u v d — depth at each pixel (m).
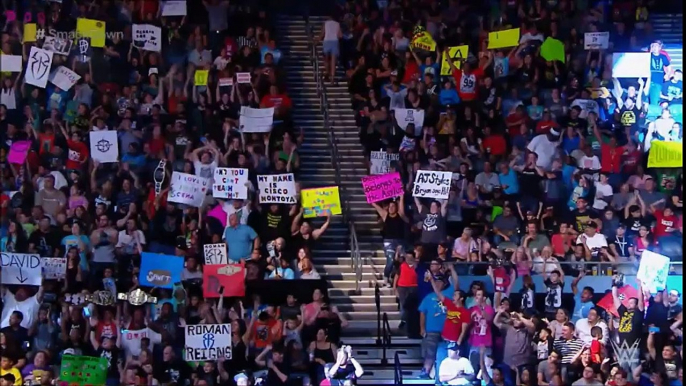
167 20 26.45
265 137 23.05
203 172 22.09
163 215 21.41
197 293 20.00
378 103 24.53
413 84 24.59
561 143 23.83
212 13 26.44
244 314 19.44
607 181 23.14
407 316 19.81
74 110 23.95
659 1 28.19
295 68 26.77
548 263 20.38
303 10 28.55
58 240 20.84
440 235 21.20
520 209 22.33
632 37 26.73
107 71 24.97
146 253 19.75
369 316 20.41
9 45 24.80
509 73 25.58
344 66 26.42
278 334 18.98
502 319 19.20
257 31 25.94
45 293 19.67
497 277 19.91
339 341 19.23
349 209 22.41
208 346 18.88
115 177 22.22
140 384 18.52
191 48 25.58
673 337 19.56
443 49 26.20
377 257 21.81
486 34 26.50
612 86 25.64
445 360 18.81
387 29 26.52
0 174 22.30
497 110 24.62
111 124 23.92
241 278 19.55
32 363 18.95
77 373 18.48
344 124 25.02
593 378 18.73
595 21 26.84
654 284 19.83
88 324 19.23
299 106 25.58
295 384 18.44
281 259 20.17
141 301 19.53
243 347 19.02
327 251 21.80
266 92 24.66
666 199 22.91
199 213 21.39
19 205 21.66
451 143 23.27
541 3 27.02
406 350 19.56
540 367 18.88
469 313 19.08
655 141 23.28
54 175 22.20
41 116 23.86
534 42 26.02
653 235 22.06
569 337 19.23
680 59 27.48
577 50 26.27
